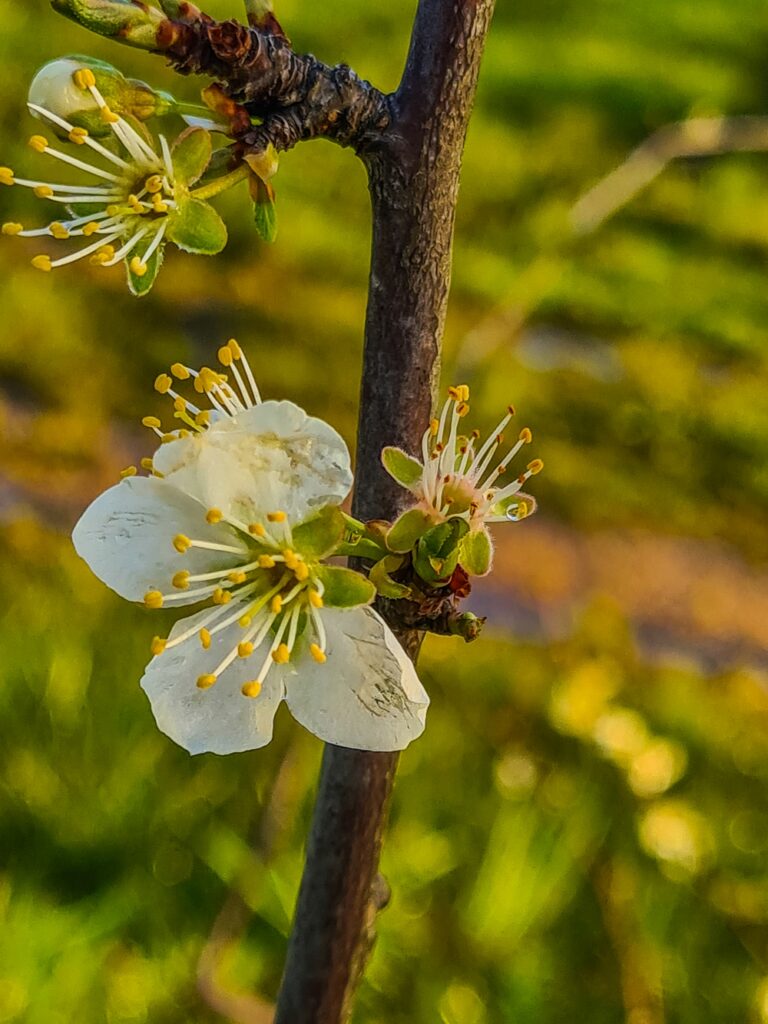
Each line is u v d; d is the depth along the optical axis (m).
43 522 0.34
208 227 0.11
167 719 0.11
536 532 0.40
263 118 0.11
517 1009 0.21
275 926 0.22
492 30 0.78
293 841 0.24
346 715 0.11
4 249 0.48
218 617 0.11
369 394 0.11
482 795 0.26
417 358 0.11
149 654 0.28
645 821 0.24
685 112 0.70
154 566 0.11
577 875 0.24
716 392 0.49
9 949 0.21
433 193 0.11
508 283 0.53
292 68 0.11
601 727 0.25
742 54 0.80
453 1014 0.21
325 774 0.12
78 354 0.42
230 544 0.11
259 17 0.11
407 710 0.11
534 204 0.60
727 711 0.32
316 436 0.11
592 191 0.34
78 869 0.23
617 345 0.52
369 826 0.12
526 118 0.68
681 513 0.43
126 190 0.11
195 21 0.11
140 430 0.40
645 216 0.62
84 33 0.63
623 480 0.44
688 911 0.24
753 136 0.31
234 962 0.22
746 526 0.43
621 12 0.82
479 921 0.22
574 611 0.36
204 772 0.25
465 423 0.44
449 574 0.11
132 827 0.24
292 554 0.11
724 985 0.23
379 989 0.22
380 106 0.11
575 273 0.55
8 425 0.38
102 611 0.30
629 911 0.23
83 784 0.24
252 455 0.11
